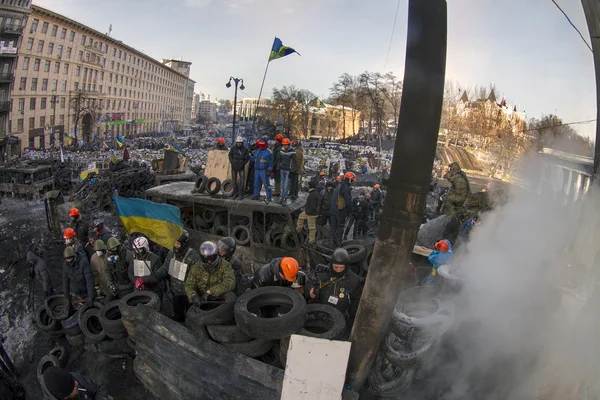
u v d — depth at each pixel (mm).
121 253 6258
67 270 6328
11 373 5465
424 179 3314
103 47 72625
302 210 8406
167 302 6988
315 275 6020
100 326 6184
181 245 5645
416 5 3080
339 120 101438
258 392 4219
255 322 4262
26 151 43219
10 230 12406
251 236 8203
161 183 14734
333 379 3848
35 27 52438
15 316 7215
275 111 81312
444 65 3148
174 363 4762
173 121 124125
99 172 17438
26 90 51812
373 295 3709
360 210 10734
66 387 3098
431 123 3188
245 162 8328
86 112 66688
